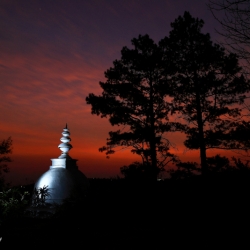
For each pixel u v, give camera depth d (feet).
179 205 27.55
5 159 77.66
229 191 28.25
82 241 23.86
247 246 19.19
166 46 78.79
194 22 76.28
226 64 68.28
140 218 26.71
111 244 22.06
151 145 75.66
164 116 77.66
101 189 34.32
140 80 79.10
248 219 22.86
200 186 30.45
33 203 53.62
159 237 21.99
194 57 74.33
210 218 24.08
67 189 55.77
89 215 28.66
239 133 65.77
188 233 22.04
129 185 32.19
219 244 19.85
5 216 42.22
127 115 77.25
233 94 68.28
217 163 64.85
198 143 70.28
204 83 71.05
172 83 75.87
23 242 26.09
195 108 73.00
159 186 32.86
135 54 78.13
